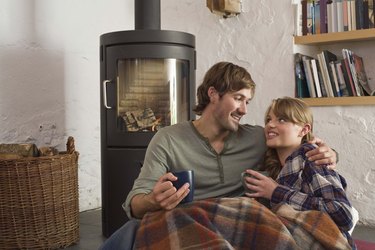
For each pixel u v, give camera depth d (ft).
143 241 4.12
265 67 10.98
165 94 9.36
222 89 5.12
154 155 5.10
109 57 9.20
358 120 9.84
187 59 9.35
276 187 4.60
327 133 10.18
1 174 8.13
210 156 5.20
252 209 4.18
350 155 9.96
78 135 11.60
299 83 10.42
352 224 4.48
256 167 5.39
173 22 12.46
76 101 11.55
